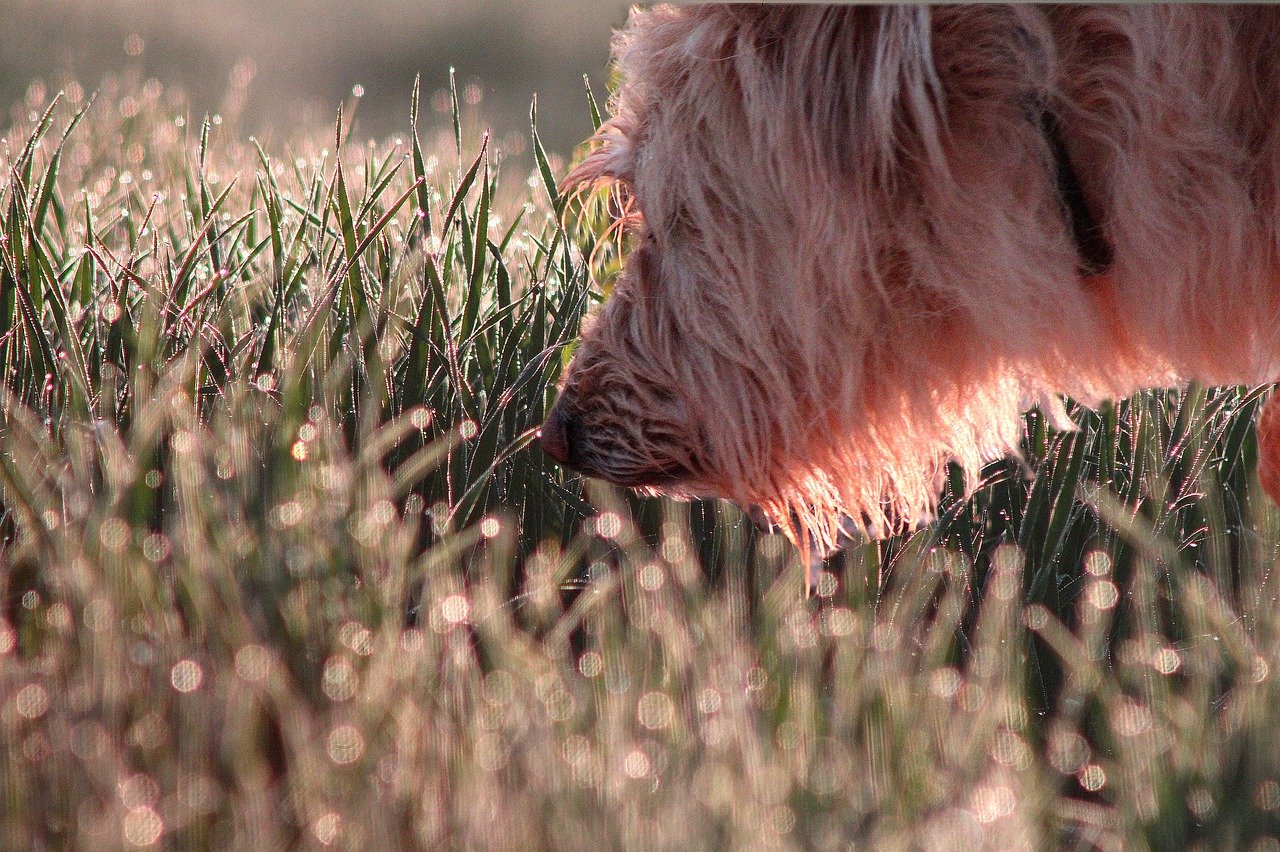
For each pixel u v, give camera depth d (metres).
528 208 9.33
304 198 8.71
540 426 6.74
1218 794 4.35
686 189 5.29
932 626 6.05
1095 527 6.64
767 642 4.97
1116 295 5.09
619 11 6.34
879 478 5.79
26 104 14.17
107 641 4.19
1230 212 4.78
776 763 4.14
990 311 5.01
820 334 5.19
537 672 4.45
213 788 3.94
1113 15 4.66
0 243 6.21
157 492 5.53
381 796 3.89
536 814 3.83
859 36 4.84
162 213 8.78
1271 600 5.44
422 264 7.04
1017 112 4.82
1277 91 4.69
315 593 4.64
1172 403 7.35
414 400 6.38
